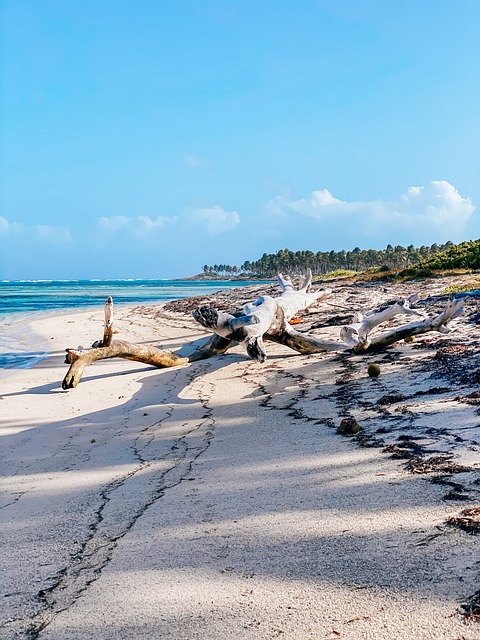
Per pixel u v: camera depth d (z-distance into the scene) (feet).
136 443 21.38
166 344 53.21
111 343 36.22
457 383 24.31
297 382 30.14
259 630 8.30
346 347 36.70
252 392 29.04
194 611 8.98
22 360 49.06
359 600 8.82
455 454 15.55
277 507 13.30
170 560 10.97
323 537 11.28
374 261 440.04
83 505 14.80
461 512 11.55
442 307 52.95
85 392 32.96
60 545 12.23
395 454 16.28
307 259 494.59
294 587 9.43
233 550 11.16
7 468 19.17
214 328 31.68
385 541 10.72
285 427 21.45
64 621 9.04
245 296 92.94
